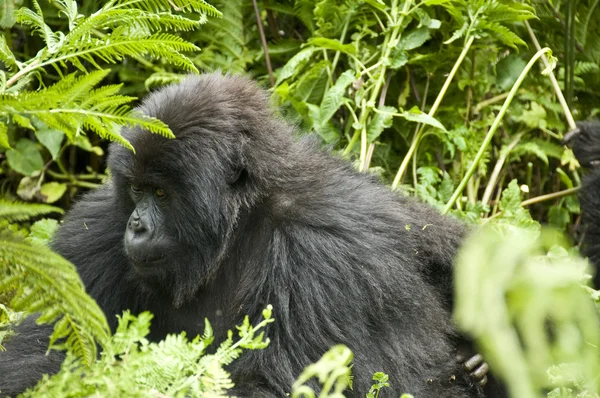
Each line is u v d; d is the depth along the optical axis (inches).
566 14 577.0
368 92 544.4
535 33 603.8
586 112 629.0
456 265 408.2
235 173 366.9
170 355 220.5
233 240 372.5
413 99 566.9
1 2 525.7
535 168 607.2
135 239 353.7
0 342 361.1
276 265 351.9
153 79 547.5
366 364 335.9
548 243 169.8
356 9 538.6
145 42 256.4
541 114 584.7
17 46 585.6
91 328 214.7
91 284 384.2
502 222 500.7
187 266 364.5
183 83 385.4
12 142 561.3
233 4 578.2
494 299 128.0
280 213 367.9
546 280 130.7
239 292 358.3
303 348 334.0
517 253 132.3
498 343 131.6
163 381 218.4
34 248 209.3
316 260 349.4
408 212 418.3
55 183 571.5
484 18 519.8
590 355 182.4
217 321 374.3
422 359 362.3
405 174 554.9
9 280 215.6
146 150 346.9
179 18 277.0
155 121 257.3
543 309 130.2
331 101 506.9
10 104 216.4
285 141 395.5
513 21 531.5
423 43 554.9
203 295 376.5
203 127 357.4
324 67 533.0
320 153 416.5
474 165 504.1
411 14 530.6
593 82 616.1
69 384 210.2
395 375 346.0
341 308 341.7
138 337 219.3
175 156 347.9
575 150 554.6
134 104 583.2
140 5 293.6
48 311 216.4
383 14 547.2
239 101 378.6
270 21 585.0
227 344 232.4
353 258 353.4
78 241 390.6
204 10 291.3
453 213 511.2
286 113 540.7
